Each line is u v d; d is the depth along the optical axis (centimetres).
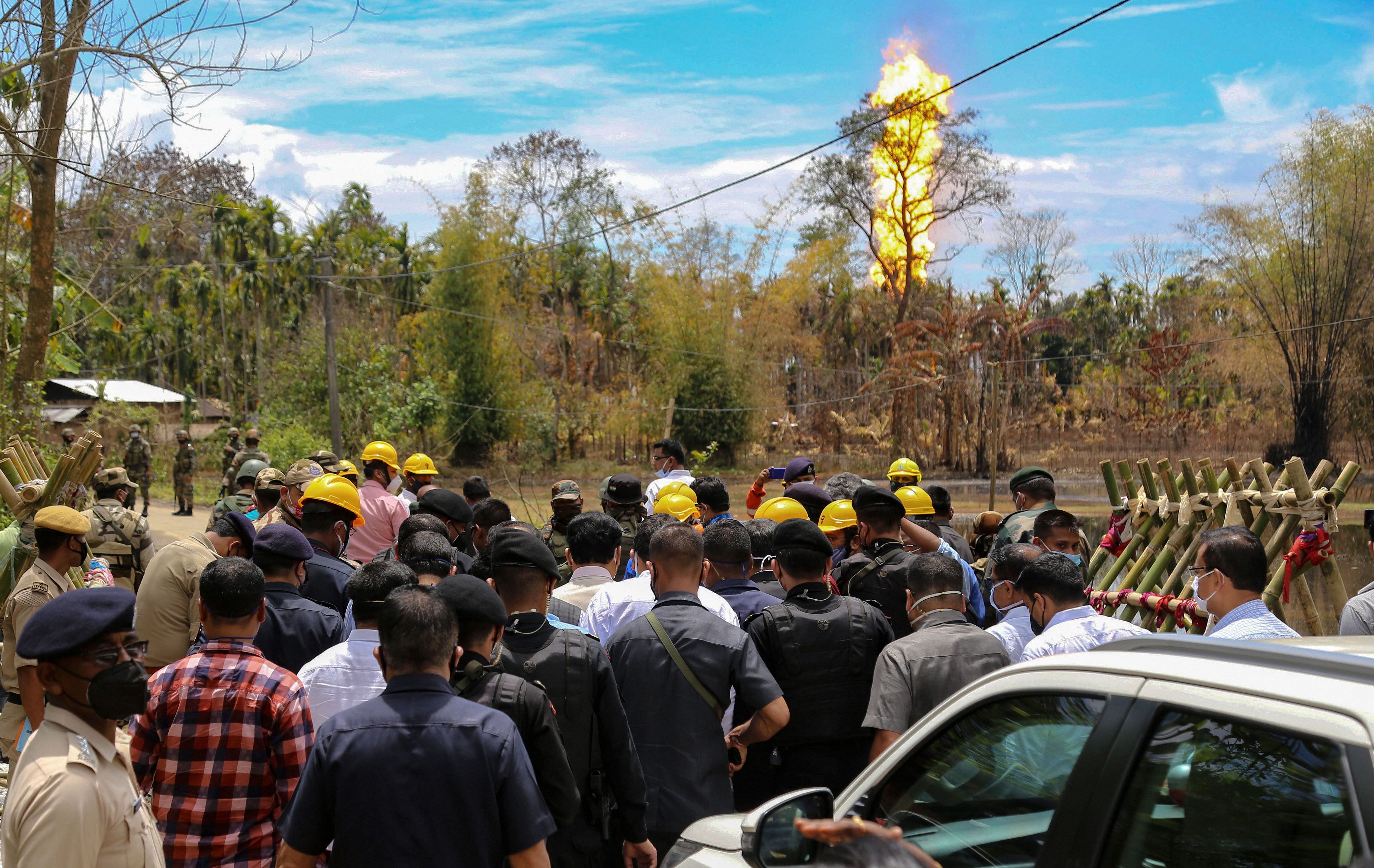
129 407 3164
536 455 4088
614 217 5788
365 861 247
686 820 355
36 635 238
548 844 326
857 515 521
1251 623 353
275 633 428
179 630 508
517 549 339
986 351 4122
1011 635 437
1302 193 3238
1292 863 156
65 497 661
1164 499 528
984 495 3462
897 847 194
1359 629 401
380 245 5853
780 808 232
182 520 2092
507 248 4125
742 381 4106
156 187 941
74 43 861
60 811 231
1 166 1076
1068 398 4153
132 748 321
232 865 312
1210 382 3753
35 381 1052
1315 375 3253
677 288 4053
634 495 728
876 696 368
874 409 4241
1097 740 191
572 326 5162
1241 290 3522
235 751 317
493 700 292
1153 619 498
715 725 364
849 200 5297
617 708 332
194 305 5947
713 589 457
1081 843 185
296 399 3297
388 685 268
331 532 542
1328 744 156
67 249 1309
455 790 250
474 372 4009
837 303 5103
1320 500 439
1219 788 169
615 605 441
